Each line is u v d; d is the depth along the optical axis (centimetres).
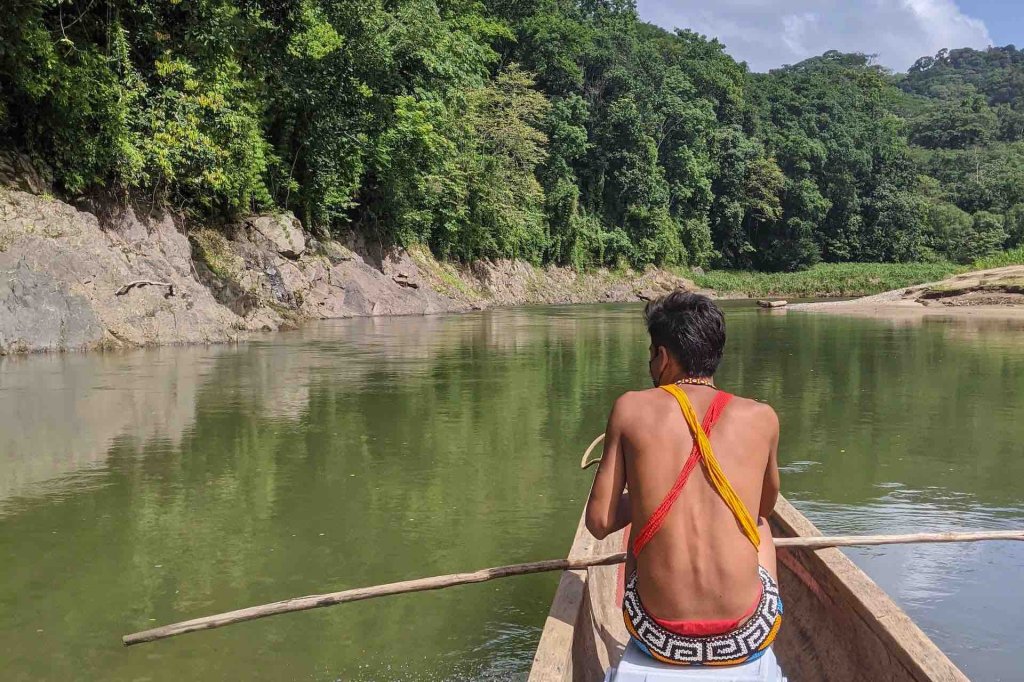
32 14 1448
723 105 7619
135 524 538
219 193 2120
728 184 7025
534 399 1009
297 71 2408
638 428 240
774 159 7375
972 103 12419
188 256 1827
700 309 262
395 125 2862
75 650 370
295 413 904
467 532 526
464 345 1694
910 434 820
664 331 262
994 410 949
